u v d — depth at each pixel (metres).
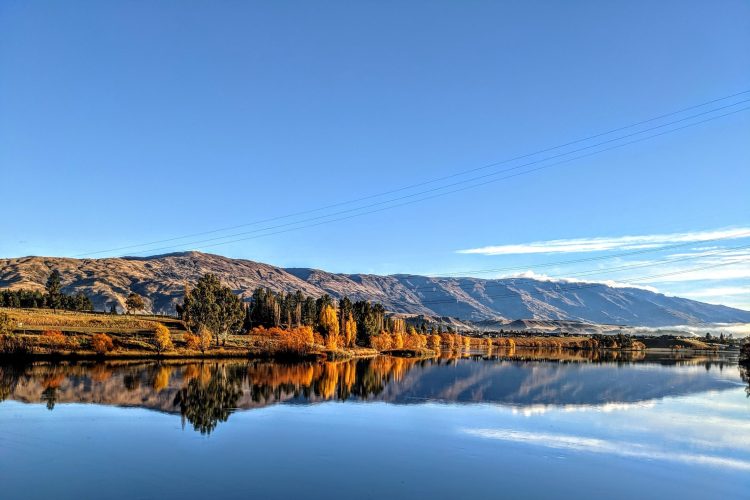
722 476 35.38
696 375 113.19
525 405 63.50
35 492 29.98
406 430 47.56
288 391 71.75
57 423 47.75
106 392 65.81
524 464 37.19
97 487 30.89
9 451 38.19
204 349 130.12
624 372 118.19
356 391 73.69
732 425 52.50
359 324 194.62
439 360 156.00
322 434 45.44
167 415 52.34
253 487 31.34
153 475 33.25
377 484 32.38
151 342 131.38
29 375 81.06
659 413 59.31
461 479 33.66
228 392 68.94
